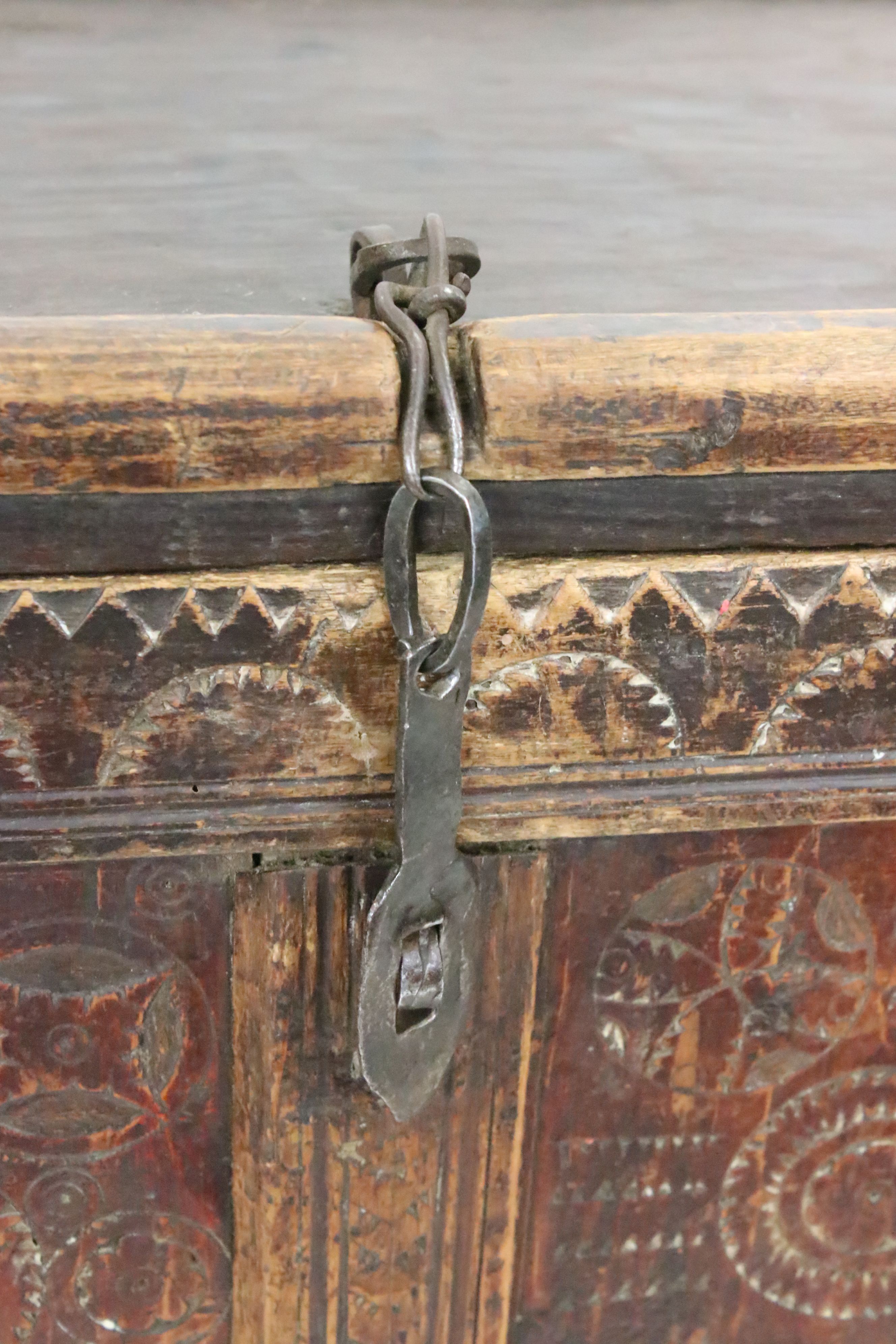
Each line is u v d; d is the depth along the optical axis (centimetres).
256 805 64
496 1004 68
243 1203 70
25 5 104
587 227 74
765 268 71
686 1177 73
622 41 102
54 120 84
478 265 65
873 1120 73
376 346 60
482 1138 70
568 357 60
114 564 61
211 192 77
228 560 61
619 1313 75
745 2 113
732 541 63
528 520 62
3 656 61
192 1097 68
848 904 69
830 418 61
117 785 63
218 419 59
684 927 68
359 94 89
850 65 97
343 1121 69
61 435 59
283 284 69
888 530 63
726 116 88
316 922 66
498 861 66
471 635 60
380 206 76
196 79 90
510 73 93
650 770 65
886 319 62
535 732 64
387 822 65
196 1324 72
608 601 63
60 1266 70
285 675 62
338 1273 72
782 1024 70
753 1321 76
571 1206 73
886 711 65
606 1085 71
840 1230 75
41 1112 68
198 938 66
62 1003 66
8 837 63
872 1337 77
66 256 70
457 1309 73
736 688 64
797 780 66
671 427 61
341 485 60
